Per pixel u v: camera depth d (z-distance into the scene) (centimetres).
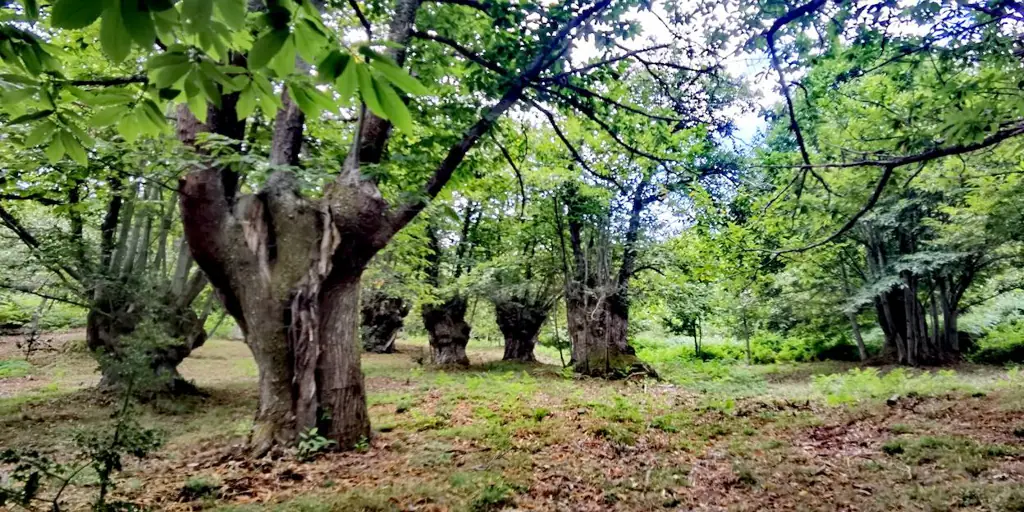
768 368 1861
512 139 940
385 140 693
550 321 2322
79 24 109
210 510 451
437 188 668
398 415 906
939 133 498
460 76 732
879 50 545
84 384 1295
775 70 505
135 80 384
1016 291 2023
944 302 1664
